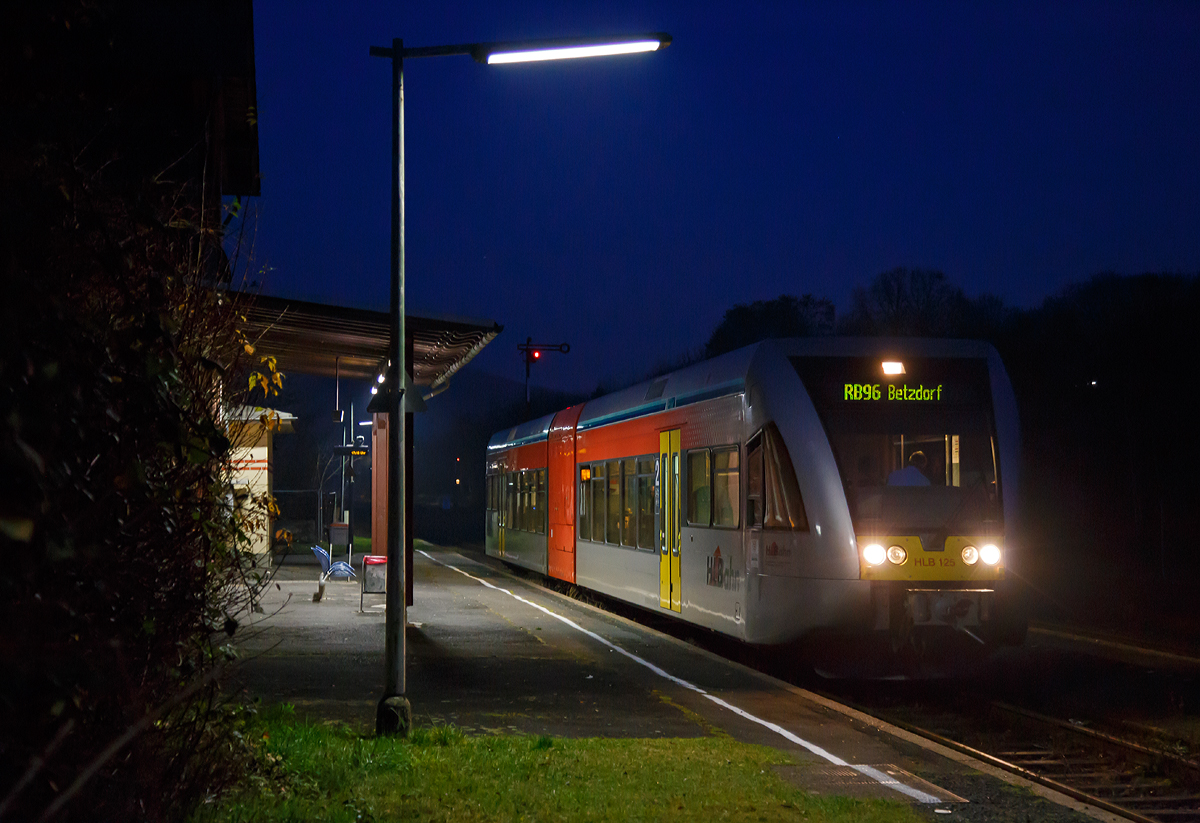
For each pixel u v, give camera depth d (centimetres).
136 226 382
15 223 276
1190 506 3666
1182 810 764
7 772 288
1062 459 3972
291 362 2409
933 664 1280
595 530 2052
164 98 816
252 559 564
